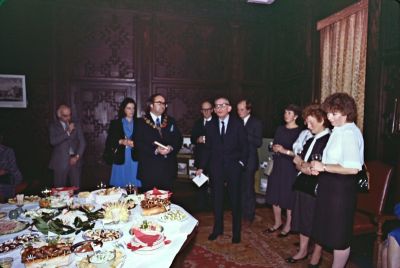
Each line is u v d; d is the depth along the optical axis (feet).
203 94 17.95
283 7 17.15
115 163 11.14
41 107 15.92
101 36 16.49
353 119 6.72
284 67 17.26
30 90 15.74
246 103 12.46
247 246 10.26
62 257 4.30
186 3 17.40
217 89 18.15
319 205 7.20
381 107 10.61
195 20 17.58
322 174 7.13
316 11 14.29
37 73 15.79
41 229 5.26
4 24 15.23
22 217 6.19
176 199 16.07
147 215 6.24
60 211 6.41
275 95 18.26
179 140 10.75
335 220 6.81
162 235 5.15
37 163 15.94
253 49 18.37
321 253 9.02
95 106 16.65
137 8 16.80
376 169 8.57
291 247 10.21
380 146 10.66
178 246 4.96
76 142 13.87
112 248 4.78
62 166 13.19
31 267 4.17
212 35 17.90
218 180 10.44
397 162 9.90
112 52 16.70
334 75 13.17
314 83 14.52
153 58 17.17
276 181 11.00
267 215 13.78
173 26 17.35
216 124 10.34
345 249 6.93
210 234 11.21
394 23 10.15
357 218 8.79
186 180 16.38
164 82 17.39
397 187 9.66
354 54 12.00
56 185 13.28
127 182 11.14
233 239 10.54
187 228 5.74
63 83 16.15
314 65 14.44
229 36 18.08
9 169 9.96
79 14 16.15
